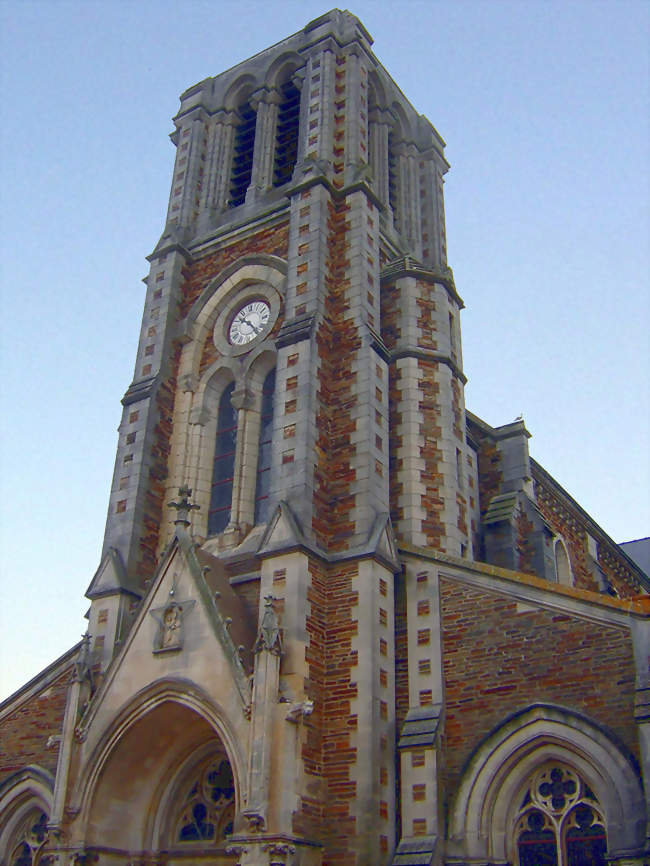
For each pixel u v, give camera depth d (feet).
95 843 73.10
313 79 112.47
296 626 73.00
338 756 70.64
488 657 72.90
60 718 87.20
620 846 61.26
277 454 83.51
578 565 123.03
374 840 66.80
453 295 107.86
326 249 96.32
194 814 78.28
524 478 107.96
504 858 65.87
